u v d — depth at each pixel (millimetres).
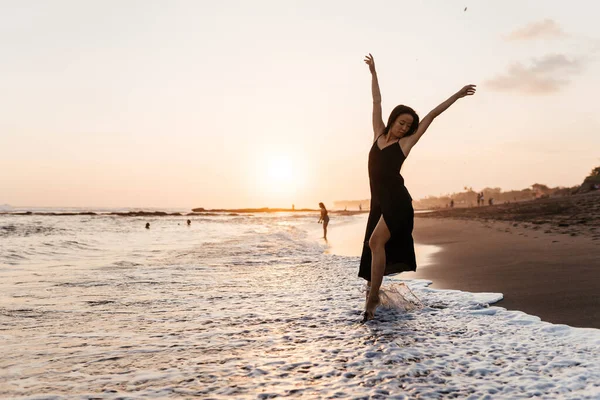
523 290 5402
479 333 3602
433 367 2768
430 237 15688
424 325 3889
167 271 8148
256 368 2777
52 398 2295
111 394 2352
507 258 8406
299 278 7168
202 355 3072
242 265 9156
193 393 2367
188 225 34938
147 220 49281
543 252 8883
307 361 2910
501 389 2404
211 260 10219
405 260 4082
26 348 3260
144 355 3080
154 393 2367
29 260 10203
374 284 4039
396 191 4035
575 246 9461
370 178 4262
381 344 3273
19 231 22172
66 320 4219
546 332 3609
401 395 2318
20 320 4211
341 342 3361
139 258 10797
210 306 4902
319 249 13586
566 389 2393
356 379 2566
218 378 2604
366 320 4066
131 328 3887
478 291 5488
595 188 60406
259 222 46750
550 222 17656
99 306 4910
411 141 4172
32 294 5691
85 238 18688
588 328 3719
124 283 6668
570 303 4641
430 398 2281
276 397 2311
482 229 17859
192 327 3910
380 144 4199
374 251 4066
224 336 3592
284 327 3883
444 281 6367
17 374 2686
